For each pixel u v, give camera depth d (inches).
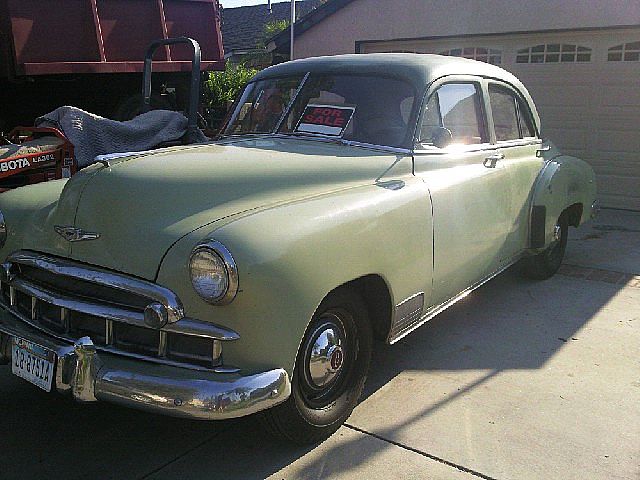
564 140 373.7
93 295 113.1
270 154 139.7
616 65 349.7
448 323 189.0
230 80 509.7
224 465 118.1
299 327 107.8
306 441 122.6
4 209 136.9
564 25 357.4
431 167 153.7
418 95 154.9
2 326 121.5
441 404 140.6
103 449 123.2
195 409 99.1
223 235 103.4
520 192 190.2
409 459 120.3
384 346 171.5
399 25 415.8
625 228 314.3
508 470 117.4
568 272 241.4
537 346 172.7
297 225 111.3
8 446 124.0
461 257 158.7
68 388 108.2
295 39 455.5
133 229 112.1
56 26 315.9
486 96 182.7
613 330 184.4
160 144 261.9
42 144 240.2
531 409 139.0
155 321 102.7
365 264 122.5
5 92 327.9
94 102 352.2
